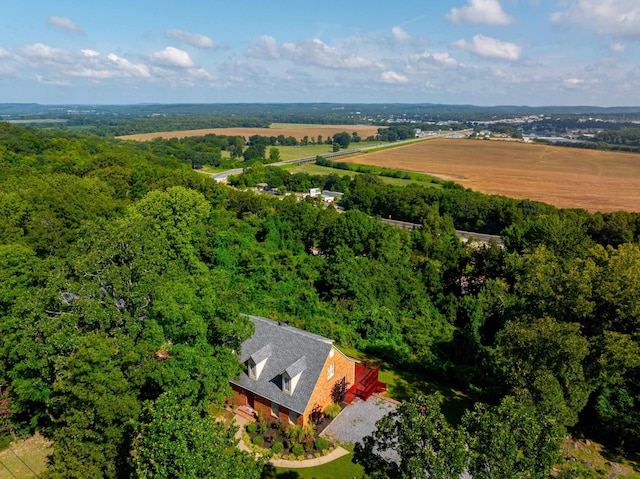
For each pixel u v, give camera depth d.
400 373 44.69
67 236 55.03
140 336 31.61
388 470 19.52
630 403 34.88
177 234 58.56
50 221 54.31
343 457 31.98
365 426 35.41
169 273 38.75
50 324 29.47
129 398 26.52
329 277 57.28
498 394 38.56
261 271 59.28
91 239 41.34
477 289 67.19
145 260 38.12
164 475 20.31
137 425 23.77
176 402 24.16
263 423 34.75
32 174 83.50
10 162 93.81
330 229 83.00
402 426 19.33
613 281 34.97
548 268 42.00
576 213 106.44
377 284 57.81
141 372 28.34
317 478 29.97
